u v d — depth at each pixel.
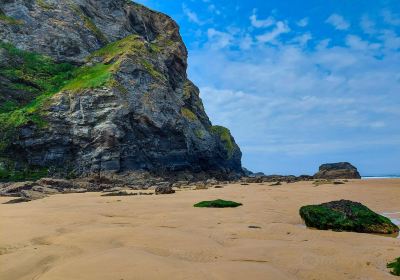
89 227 11.65
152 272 6.55
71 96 53.44
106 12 82.50
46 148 49.66
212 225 12.45
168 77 74.75
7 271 6.82
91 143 51.03
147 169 55.41
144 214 15.49
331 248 8.83
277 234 10.80
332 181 43.28
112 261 7.20
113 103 53.09
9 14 65.44
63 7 72.62
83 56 68.75
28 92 57.38
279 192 27.94
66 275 6.42
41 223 12.59
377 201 20.66
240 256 8.05
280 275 6.66
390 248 8.91
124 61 59.56
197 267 6.98
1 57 59.16
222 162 85.62
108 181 45.47
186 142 64.06
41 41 65.94
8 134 47.69
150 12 93.69
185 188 37.62
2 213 15.65
